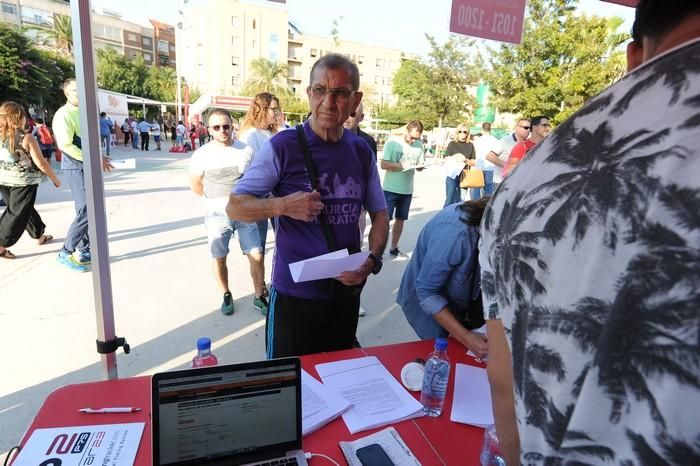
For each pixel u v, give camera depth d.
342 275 1.64
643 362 0.43
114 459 1.06
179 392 0.98
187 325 3.09
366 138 3.61
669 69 0.48
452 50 27.72
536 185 0.57
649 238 0.44
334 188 1.72
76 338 2.83
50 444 1.09
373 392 1.39
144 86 39.50
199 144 21.14
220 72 51.41
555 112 15.65
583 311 0.48
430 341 1.76
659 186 0.44
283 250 1.74
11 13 43.50
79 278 3.79
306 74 59.12
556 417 0.49
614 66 14.42
